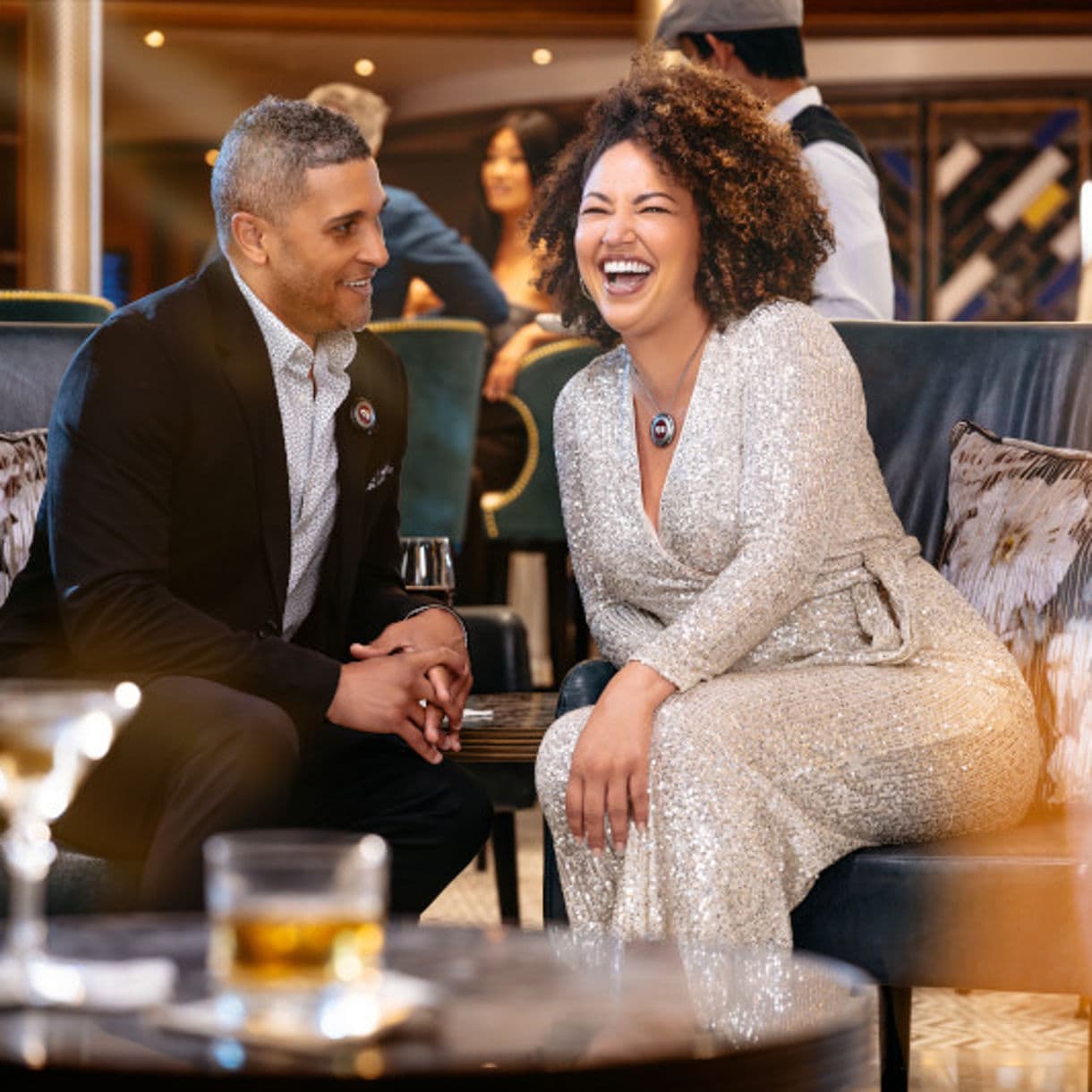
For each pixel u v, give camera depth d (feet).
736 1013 4.40
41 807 5.05
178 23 33.37
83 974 4.60
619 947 5.11
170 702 7.55
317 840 4.47
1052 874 7.39
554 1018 4.34
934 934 7.41
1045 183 33.22
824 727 7.52
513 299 34.50
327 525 8.75
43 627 8.21
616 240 8.19
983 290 33.53
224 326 8.36
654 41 9.00
